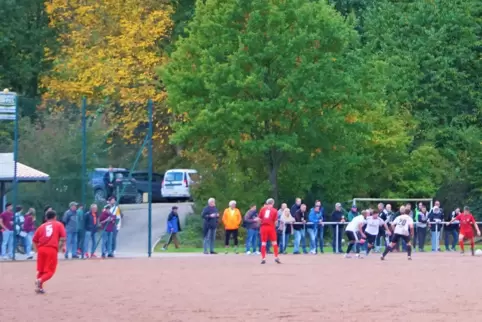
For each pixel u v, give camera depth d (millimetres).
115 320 24953
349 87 73500
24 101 60219
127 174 62469
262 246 47312
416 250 66438
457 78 92875
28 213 50812
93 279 37719
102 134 60281
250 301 29203
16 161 49938
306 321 24312
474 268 43875
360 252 59812
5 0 89125
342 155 76812
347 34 75500
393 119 83125
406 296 30656
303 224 59500
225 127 70875
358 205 79125
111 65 84062
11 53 91500
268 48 70938
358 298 30031
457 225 67062
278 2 73938
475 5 97250
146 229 70500
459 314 25797
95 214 52438
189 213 72375
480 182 89000
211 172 72438
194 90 73750
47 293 32375
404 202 81062
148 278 38000
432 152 84875
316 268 43562
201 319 24906
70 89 84375
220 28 73625
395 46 93438
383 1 99000
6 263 47438
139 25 85188
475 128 91000
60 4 87500
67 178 54375
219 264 46562
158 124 87125
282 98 71125
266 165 75875
